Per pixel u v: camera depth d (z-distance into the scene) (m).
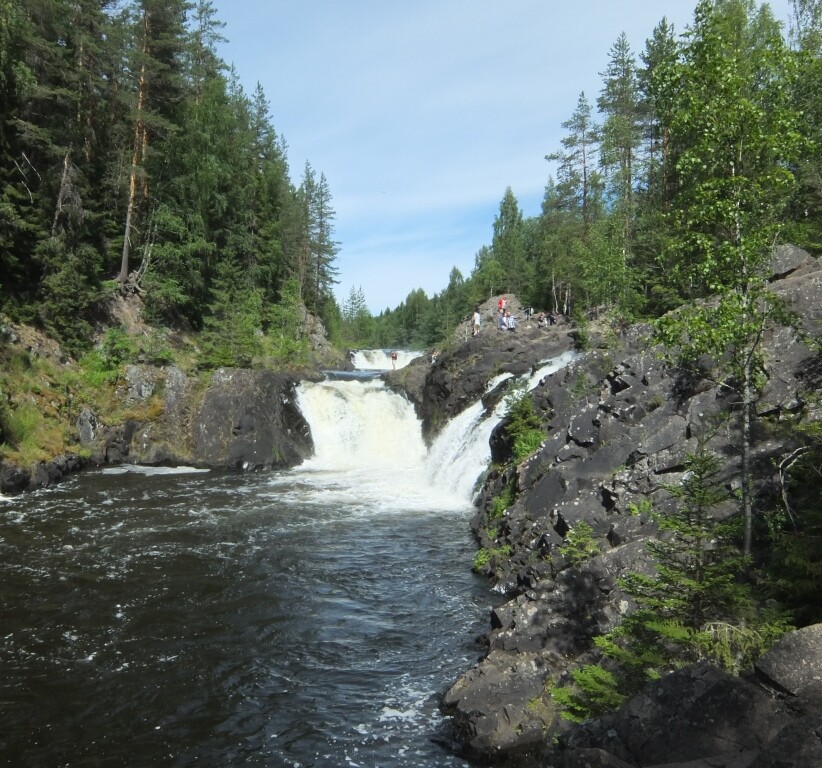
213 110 49.12
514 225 99.25
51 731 9.43
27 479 24.34
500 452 21.70
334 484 27.30
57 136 35.81
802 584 8.37
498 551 15.91
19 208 32.41
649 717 5.69
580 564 11.98
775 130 9.10
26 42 34.44
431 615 13.60
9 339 28.97
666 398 15.50
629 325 23.75
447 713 9.91
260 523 20.64
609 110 43.53
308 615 13.61
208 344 37.44
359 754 8.96
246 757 8.91
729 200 9.08
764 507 10.85
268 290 55.88
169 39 39.69
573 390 20.05
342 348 78.44
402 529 20.11
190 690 10.62
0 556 16.73
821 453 10.17
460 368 32.72
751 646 7.42
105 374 32.09
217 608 13.91
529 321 44.19
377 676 11.12
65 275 32.78
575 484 15.09
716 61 8.99
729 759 4.88
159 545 18.08
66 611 13.52
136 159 39.94
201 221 42.94
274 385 33.47
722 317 9.01
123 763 8.76
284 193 68.69
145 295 38.88
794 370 13.20
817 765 4.00
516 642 10.71
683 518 8.74
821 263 16.50
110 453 30.47
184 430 32.12
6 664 11.27
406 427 35.44
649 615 8.39
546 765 5.91
